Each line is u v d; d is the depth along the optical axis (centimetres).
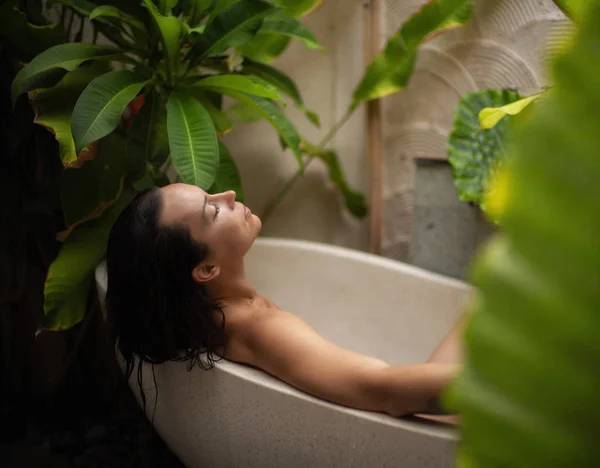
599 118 22
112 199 121
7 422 155
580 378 23
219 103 145
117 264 99
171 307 98
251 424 92
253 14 117
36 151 136
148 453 146
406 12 161
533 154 22
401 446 82
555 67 22
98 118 104
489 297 24
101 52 119
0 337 154
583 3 48
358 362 89
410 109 165
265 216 173
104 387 162
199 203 100
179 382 99
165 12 120
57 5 144
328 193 178
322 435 87
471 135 131
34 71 108
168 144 121
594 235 22
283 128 130
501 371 24
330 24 171
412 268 136
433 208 140
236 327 100
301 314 143
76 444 148
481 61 150
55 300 119
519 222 23
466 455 26
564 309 23
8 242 140
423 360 134
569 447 24
